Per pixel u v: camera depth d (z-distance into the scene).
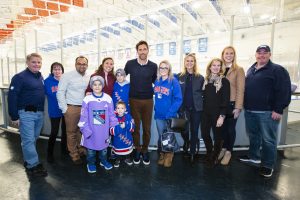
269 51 2.74
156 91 3.03
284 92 2.60
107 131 2.85
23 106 2.67
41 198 2.27
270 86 2.71
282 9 7.34
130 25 12.86
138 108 2.99
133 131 2.98
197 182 2.65
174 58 9.78
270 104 2.74
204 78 3.04
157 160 3.32
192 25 10.91
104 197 2.30
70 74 2.98
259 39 8.12
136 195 2.36
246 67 8.20
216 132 2.96
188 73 3.09
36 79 2.77
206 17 9.86
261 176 2.83
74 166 3.07
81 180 2.67
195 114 3.05
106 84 3.06
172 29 11.80
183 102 3.10
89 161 2.88
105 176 2.78
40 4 9.20
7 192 2.38
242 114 3.82
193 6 9.08
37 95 2.75
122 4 9.80
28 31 11.62
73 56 12.74
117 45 14.61
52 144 3.32
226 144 3.20
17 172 2.86
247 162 3.26
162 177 2.77
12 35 12.76
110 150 3.37
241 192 2.45
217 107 2.89
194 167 3.07
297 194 2.41
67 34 12.21
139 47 2.85
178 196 2.35
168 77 2.96
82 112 2.75
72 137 3.09
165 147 2.91
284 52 7.30
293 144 3.98
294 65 6.91
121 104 2.88
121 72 2.96
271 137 2.79
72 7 9.56
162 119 3.05
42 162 3.19
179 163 3.21
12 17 10.68
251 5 7.80
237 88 2.95
